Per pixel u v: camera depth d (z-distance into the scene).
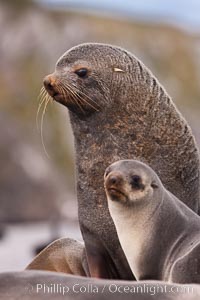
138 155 44.62
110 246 44.47
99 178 44.62
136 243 40.88
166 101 45.47
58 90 45.09
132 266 41.44
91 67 45.16
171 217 40.44
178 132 45.12
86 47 46.03
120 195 40.50
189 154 45.16
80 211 45.41
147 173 41.00
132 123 44.78
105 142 44.81
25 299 31.25
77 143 45.69
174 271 37.84
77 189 45.59
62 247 48.16
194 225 40.09
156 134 44.78
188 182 45.00
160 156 44.66
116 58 45.50
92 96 44.84
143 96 45.09
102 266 44.84
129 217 40.91
